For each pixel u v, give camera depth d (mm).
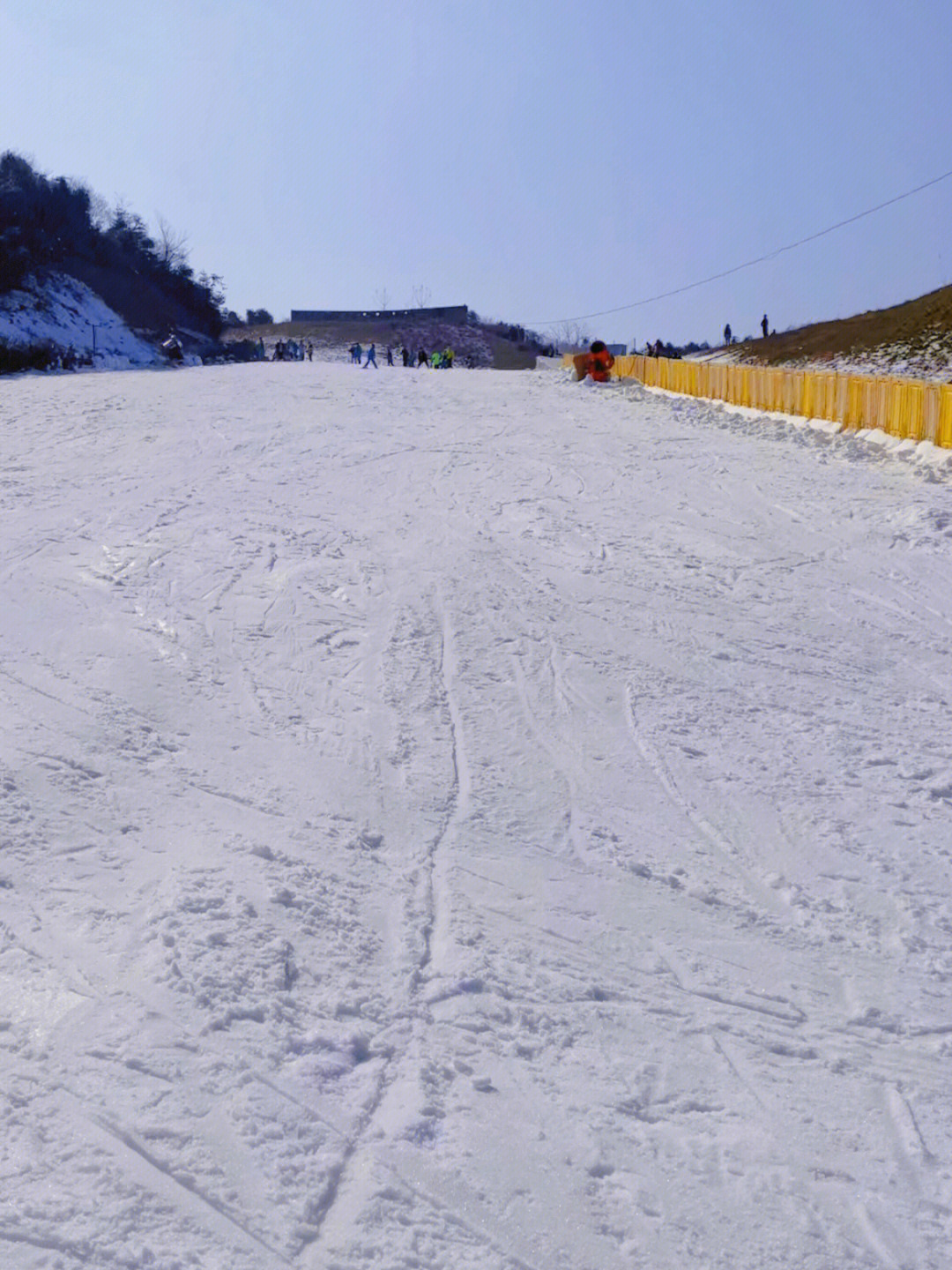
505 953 4832
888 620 11078
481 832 6137
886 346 46750
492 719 7957
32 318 52031
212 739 6992
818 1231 3383
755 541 14055
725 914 5457
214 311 77688
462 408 27406
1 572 10656
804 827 6543
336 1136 3535
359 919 4969
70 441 19766
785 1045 4375
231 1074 3729
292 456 19141
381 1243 3137
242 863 5309
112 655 8414
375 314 116312
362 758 7012
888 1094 4113
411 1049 4055
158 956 4352
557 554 13125
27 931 4469
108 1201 3121
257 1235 3098
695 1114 3889
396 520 14445
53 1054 3709
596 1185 3473
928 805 6969
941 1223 3467
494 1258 3145
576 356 36156
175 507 14430
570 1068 4074
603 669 9250
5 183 61094
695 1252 3248
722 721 8258
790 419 23750
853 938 5309
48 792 5812
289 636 9438
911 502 15703
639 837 6258
